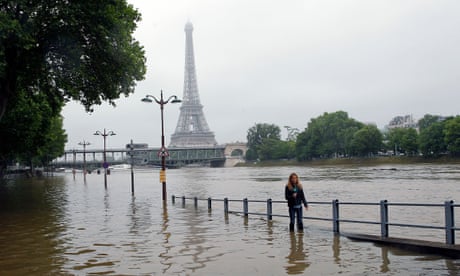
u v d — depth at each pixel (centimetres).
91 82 3959
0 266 1476
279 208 3278
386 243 1620
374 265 1321
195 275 1272
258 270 1310
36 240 1997
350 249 1566
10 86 3638
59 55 3706
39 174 12500
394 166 13000
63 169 19588
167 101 4141
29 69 3631
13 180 9956
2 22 2912
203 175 12800
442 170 9206
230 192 5291
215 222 2458
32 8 3209
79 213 3114
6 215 3058
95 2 3375
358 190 4762
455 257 1381
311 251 1555
